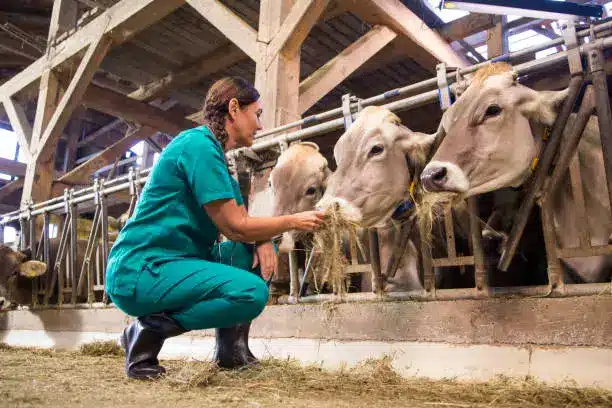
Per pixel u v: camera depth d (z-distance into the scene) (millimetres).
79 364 3076
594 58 2549
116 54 8438
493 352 2568
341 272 2842
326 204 2867
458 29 7379
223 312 2164
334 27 7531
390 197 2959
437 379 2611
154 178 2283
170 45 8164
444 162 2500
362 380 2455
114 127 14359
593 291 2379
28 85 8336
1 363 2967
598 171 2719
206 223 2312
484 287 2727
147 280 2195
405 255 3422
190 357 3939
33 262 5805
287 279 3760
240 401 1731
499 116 2545
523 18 8297
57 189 7719
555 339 2404
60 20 8102
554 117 2600
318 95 5270
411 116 4418
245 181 4379
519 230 2621
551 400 1980
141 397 1741
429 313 2832
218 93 2377
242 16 7508
